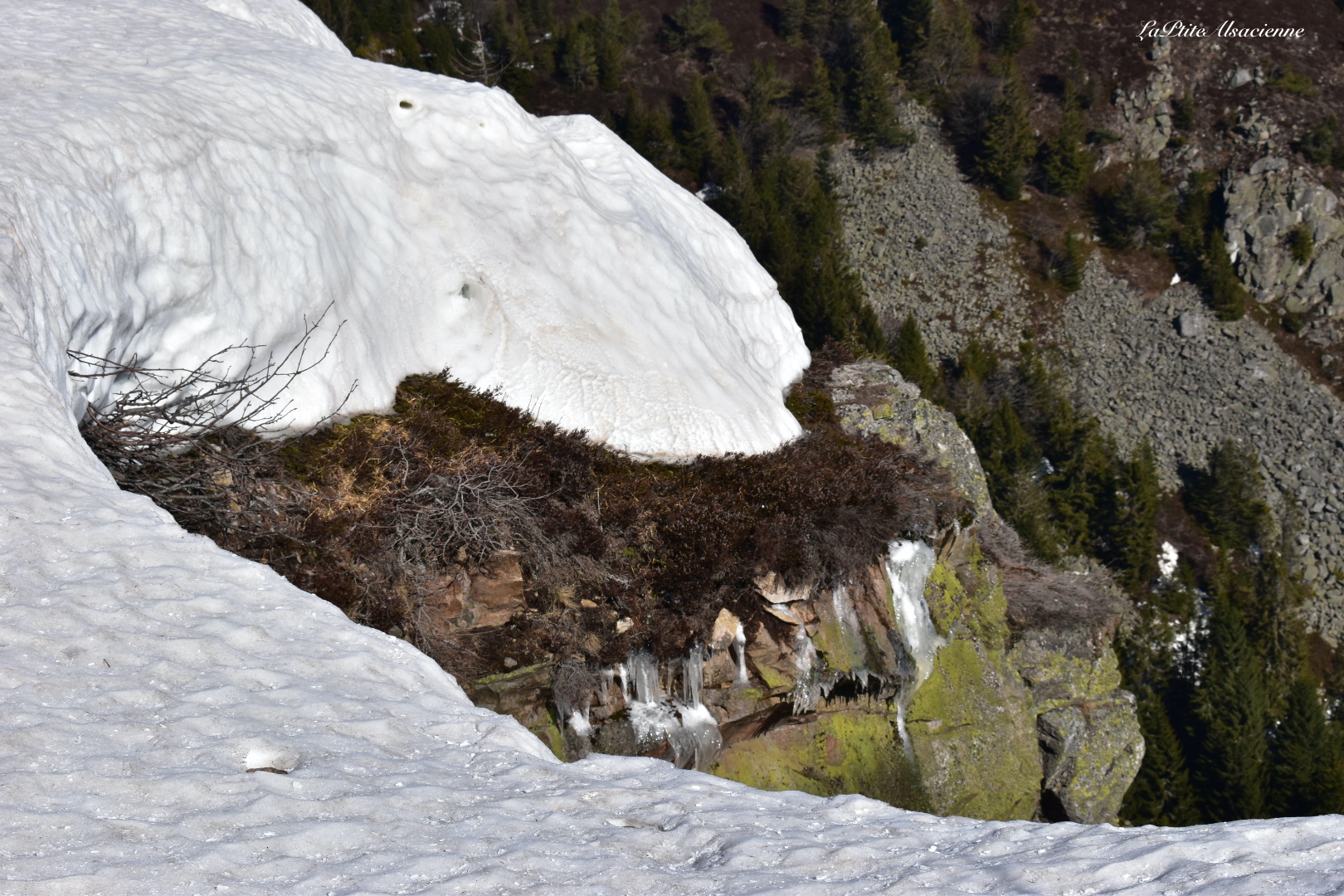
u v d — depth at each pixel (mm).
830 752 12109
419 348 10867
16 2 10258
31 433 5027
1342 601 44531
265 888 2990
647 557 10375
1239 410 50562
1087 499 44250
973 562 14742
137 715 3691
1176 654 41188
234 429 8602
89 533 4547
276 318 9195
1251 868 3047
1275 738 37969
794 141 60594
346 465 9266
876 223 57938
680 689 10555
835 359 16266
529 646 9508
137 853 3057
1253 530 45812
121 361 7629
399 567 8867
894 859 3301
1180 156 61344
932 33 64125
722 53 63688
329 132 10594
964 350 52625
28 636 3939
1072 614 16859
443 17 58906
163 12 11367
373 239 10727
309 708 3924
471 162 11938
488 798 3586
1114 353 53094
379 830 3291
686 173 54875
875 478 12328
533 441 10398
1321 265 54938
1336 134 60125
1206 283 55656
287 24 15086
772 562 10781
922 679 12938
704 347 12906
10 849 3002
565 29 62719
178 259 8125
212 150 8898
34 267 6168
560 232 12180
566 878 3129
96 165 7504
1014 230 57500
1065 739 16641
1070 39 67562
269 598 4516
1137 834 3355
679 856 3332
